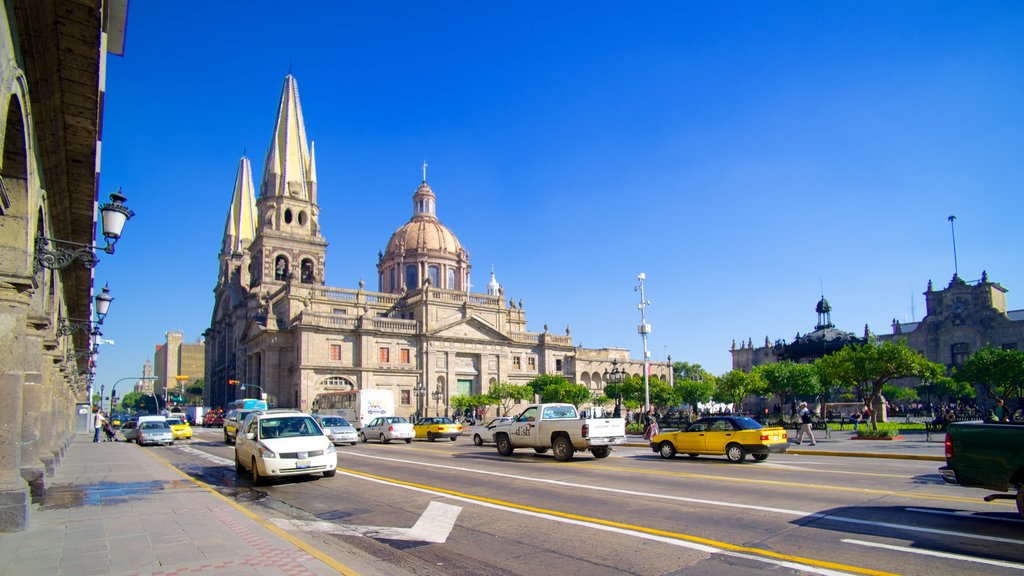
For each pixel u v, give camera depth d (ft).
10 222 34.50
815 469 63.87
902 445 93.25
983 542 30.81
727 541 31.68
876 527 34.35
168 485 56.24
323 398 194.49
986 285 255.29
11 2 27.53
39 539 32.53
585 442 75.20
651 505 41.98
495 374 265.34
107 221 39.96
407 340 247.29
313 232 285.02
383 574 27.22
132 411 603.67
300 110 292.61
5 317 35.27
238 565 26.84
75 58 32.27
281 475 56.39
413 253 289.33
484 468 67.97
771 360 312.09
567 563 28.73
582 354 296.10
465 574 27.48
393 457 84.79
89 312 93.35
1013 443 34.81
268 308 246.06
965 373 155.02
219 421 267.59
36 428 45.85
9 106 29.40
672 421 169.17
